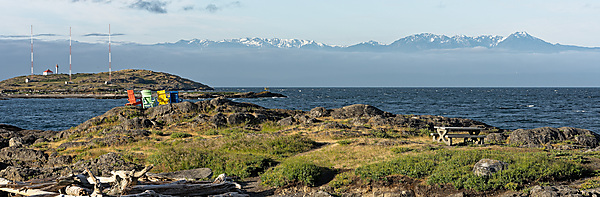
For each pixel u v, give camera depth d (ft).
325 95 638.12
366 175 55.16
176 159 68.64
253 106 134.62
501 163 52.60
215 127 109.70
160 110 125.29
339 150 72.74
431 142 84.74
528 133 82.69
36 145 93.50
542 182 50.19
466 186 49.90
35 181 48.49
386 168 55.93
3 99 511.81
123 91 633.61
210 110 125.90
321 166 63.21
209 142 84.94
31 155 80.12
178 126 110.32
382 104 363.76
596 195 45.24
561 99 483.51
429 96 590.14
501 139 85.46
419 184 52.47
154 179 55.21
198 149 75.97
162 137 99.40
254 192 56.54
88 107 339.98
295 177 57.11
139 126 110.22
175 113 123.03
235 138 88.58
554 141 81.00
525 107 320.91
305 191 55.72
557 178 51.42
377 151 69.46
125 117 120.98
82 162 71.05
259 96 515.09
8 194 46.14
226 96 497.05
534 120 207.72
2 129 120.57
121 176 47.34
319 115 122.62
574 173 52.42
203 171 63.10
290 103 378.32
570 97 548.72
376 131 95.20
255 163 66.54
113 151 82.43
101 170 66.13
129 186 46.65
